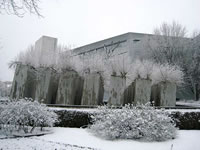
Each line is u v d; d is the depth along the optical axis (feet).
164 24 85.25
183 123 27.66
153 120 22.62
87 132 25.40
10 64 49.06
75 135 23.90
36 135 23.65
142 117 23.15
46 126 28.22
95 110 29.48
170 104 42.01
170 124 23.24
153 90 47.60
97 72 44.42
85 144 20.59
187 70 76.79
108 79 45.42
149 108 24.99
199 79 74.95
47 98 43.98
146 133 21.54
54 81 47.85
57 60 47.21
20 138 21.84
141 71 45.27
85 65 47.01
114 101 40.57
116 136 22.43
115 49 92.07
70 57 47.57
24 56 48.39
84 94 42.22
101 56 48.88
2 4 18.06
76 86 45.75
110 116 23.32
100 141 21.58
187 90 79.05
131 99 47.42
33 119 24.57
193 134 24.50
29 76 46.73
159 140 21.67
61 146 19.25
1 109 25.20
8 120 23.34
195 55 76.79
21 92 44.83
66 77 43.91
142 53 84.23
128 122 22.58
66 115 29.19
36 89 44.42
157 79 44.88
